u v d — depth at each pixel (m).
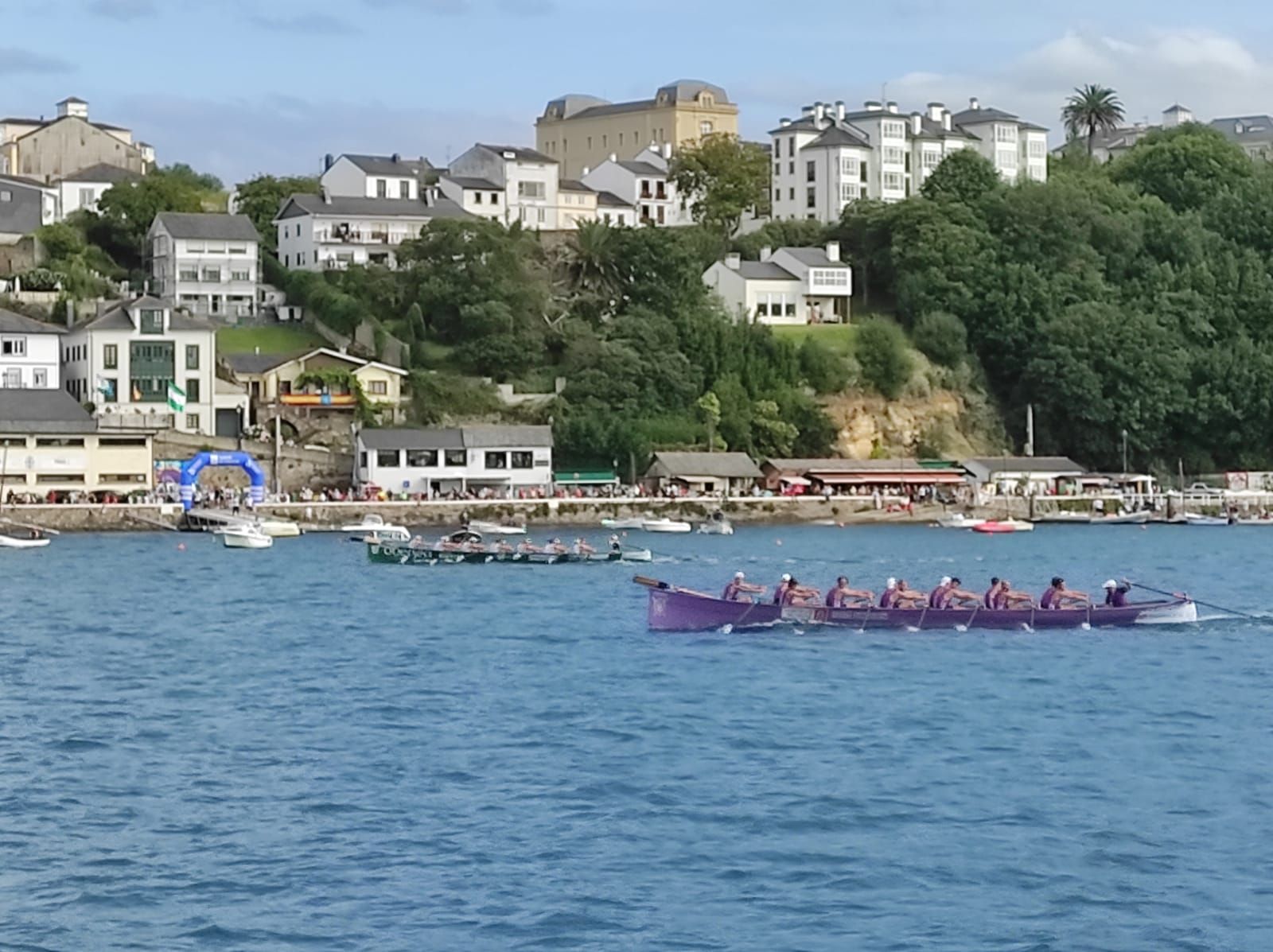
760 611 112.81
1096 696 91.00
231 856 61.25
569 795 69.19
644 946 53.28
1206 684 94.81
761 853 61.62
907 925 54.97
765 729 81.81
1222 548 193.88
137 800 68.38
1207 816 66.44
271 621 121.81
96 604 132.00
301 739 79.75
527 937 53.94
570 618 122.56
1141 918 55.59
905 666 99.81
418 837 63.47
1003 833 64.25
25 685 94.50
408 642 110.94
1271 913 56.00
